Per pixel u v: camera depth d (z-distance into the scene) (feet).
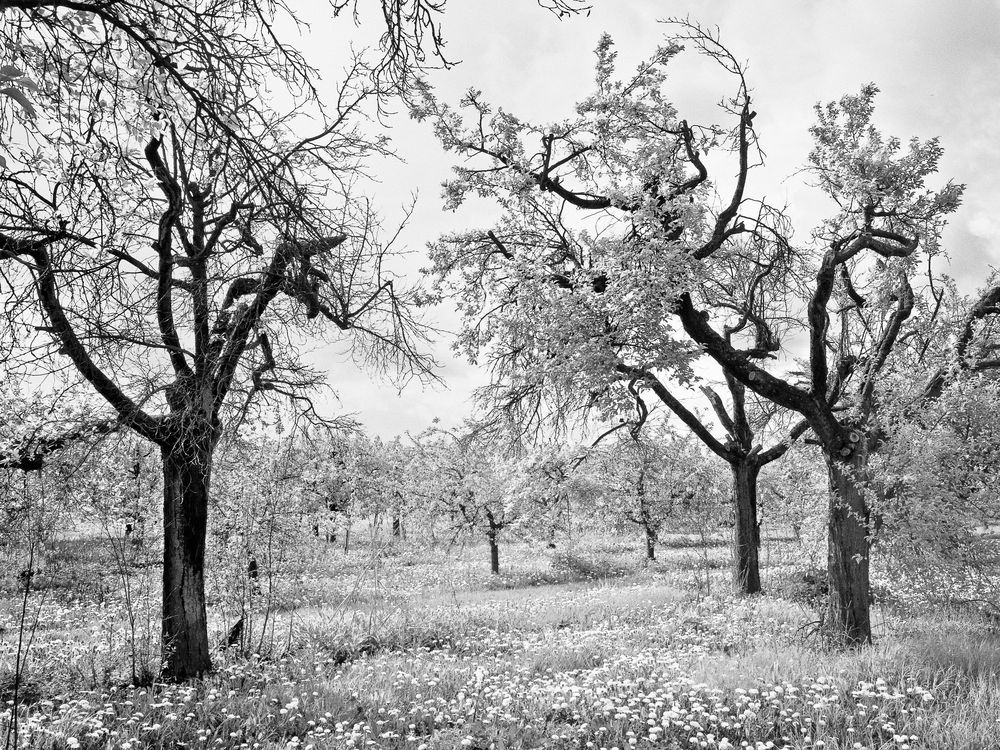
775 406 63.10
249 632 39.68
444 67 15.71
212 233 23.45
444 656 37.29
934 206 38.83
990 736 21.98
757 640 39.04
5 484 30.50
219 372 29.50
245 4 16.31
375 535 60.39
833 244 39.32
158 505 39.42
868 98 40.88
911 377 43.80
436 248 47.67
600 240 37.24
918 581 46.50
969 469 42.34
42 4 13.87
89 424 29.55
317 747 22.90
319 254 20.01
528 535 106.01
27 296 17.08
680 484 105.60
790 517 69.82
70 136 18.75
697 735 22.62
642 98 40.47
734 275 49.19
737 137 39.93
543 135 40.29
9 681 32.01
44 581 57.16
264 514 42.45
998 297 42.78
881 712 23.58
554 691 27.35
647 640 40.88
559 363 36.45
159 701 27.96
